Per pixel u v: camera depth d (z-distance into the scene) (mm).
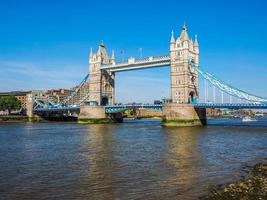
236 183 34125
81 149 61312
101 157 51719
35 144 70188
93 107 169000
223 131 102438
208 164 45562
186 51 140750
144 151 58000
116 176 38469
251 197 28938
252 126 130625
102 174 39562
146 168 42875
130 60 161500
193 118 134500
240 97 128500
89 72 182375
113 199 30141
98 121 168125
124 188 33438
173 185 34250
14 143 72375
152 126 135625
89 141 75188
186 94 139875
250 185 32500
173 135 89000
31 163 46969
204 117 143750
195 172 40344
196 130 107562
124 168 42938
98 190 32875
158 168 42812
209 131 102875
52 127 133125
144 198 30234
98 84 177250
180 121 132875
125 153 55719
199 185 34156
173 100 142875
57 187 34031
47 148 63281
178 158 50469
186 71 140375
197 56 147000
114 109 166875
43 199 30406
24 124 164000
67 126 140625
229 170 41438
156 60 150750
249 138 80438
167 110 135750
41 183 35594
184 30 143125
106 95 180000
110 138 82062
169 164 45562
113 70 172375
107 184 35000
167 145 66500
